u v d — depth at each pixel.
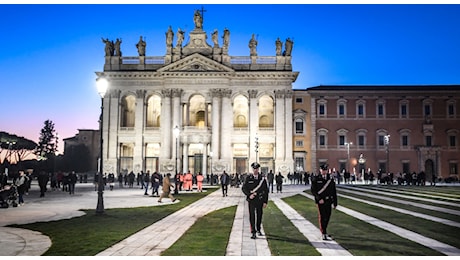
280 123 87.12
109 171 87.44
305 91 88.62
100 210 23.91
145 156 88.94
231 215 23.62
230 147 86.75
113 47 90.88
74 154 122.12
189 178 51.56
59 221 20.59
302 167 87.06
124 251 13.26
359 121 87.44
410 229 17.59
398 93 87.31
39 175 39.56
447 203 30.61
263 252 13.05
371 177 70.75
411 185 63.19
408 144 86.94
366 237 15.64
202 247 13.88
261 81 87.88
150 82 88.94
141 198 38.03
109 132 88.38
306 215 23.56
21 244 14.42
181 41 89.25
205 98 88.12
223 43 89.12
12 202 29.09
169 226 18.98
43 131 151.75
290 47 89.12
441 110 87.25
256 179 16.03
